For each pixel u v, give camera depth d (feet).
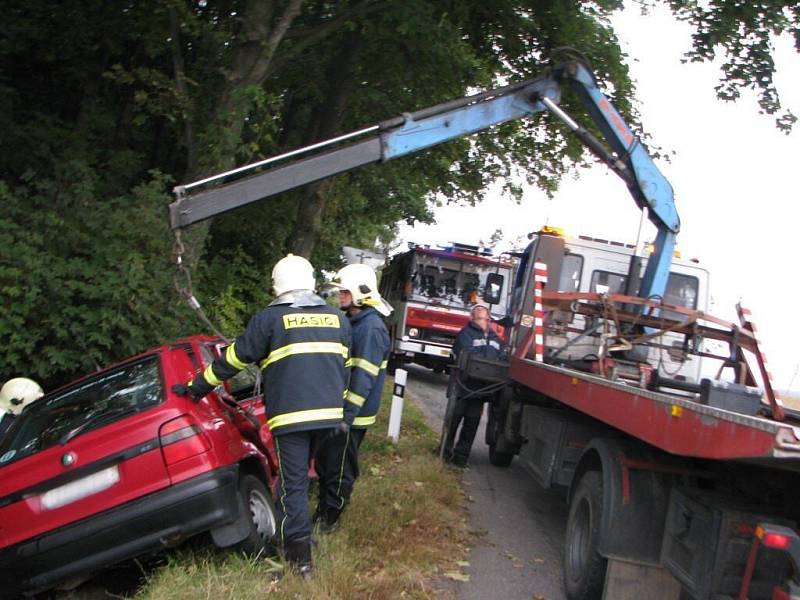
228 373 17.02
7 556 15.65
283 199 55.26
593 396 18.15
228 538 16.71
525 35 47.39
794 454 9.93
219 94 37.60
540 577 18.92
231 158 35.22
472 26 48.03
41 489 15.80
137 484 15.85
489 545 21.03
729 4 38.83
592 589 16.24
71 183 31.14
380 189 63.57
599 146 28.94
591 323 29.19
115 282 27.37
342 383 17.60
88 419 17.20
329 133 48.55
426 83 47.93
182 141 39.52
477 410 30.19
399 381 33.45
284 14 35.86
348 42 46.50
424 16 39.86
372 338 19.97
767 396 23.04
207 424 16.80
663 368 27.73
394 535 20.18
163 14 38.17
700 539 13.43
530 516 24.68
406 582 16.97
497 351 31.35
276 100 35.12
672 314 28.86
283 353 17.11
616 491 15.74
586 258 34.53
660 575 15.64
